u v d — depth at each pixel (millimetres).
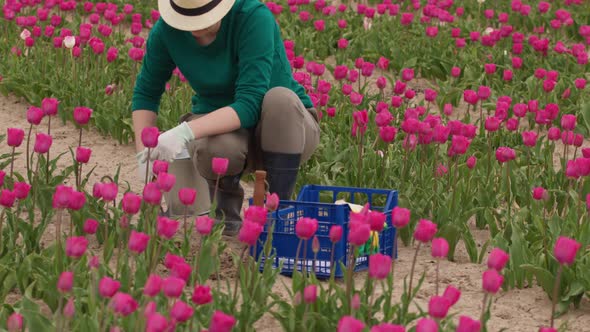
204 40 4609
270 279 3604
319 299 3402
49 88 7629
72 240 3000
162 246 4113
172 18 4465
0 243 4000
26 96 7777
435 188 5207
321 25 9602
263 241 4281
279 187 4680
